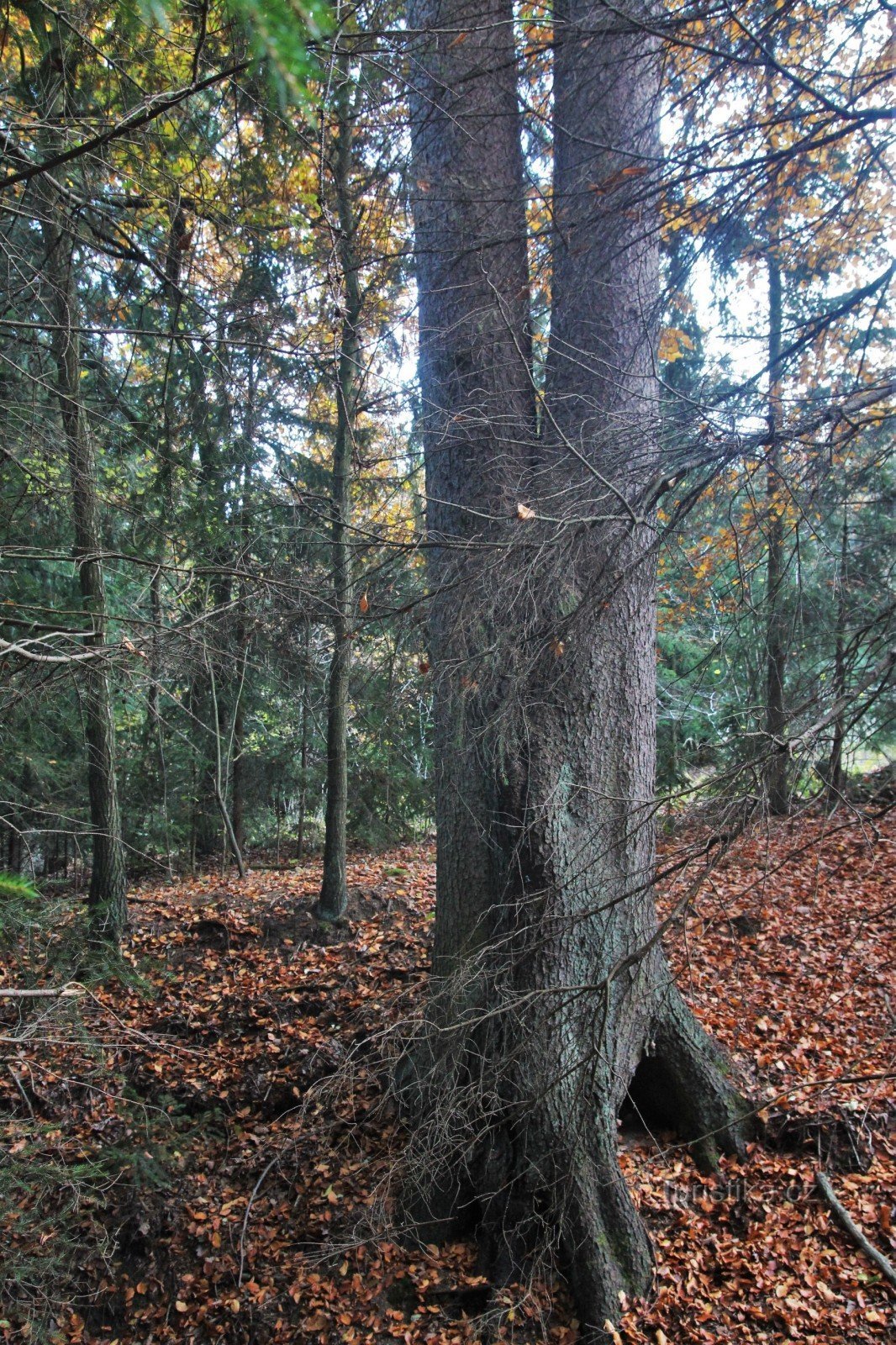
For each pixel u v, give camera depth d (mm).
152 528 5691
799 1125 5285
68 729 7727
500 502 4090
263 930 8539
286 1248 5188
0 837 7270
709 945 7406
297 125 3275
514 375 4789
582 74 4254
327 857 8758
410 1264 4910
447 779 5180
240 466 7762
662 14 3100
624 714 4945
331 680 6008
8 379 5254
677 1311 4422
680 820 3111
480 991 4809
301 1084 6305
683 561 3746
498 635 3486
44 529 6625
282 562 5012
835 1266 4523
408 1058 5703
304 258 5098
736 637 3287
